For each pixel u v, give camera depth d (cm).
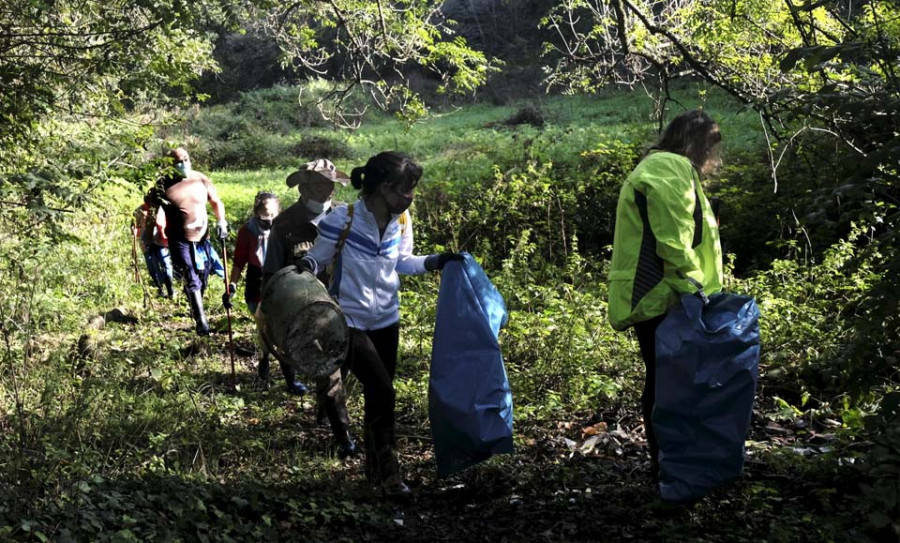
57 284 1021
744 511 448
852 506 432
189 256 909
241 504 448
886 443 412
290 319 463
